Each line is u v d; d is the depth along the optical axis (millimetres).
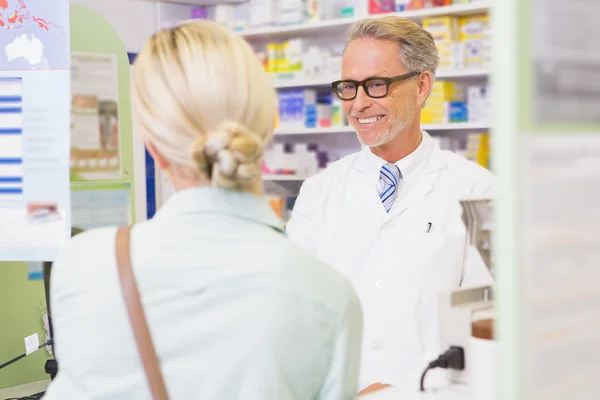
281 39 7047
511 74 841
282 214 6941
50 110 2408
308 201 2904
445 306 1597
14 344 2949
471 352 1517
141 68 1368
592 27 872
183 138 1322
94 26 2879
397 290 2654
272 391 1244
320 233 2818
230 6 7242
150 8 7496
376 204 2752
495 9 856
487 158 5641
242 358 1245
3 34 2422
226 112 1320
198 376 1257
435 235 2666
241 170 1270
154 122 1338
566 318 892
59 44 2391
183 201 1349
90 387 1298
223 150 1257
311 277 1290
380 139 2688
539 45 847
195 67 1317
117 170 2959
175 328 1270
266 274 1265
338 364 1312
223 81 1314
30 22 2400
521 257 850
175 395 1264
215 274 1272
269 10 6777
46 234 2432
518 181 846
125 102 2973
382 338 2650
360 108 2670
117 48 2955
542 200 860
